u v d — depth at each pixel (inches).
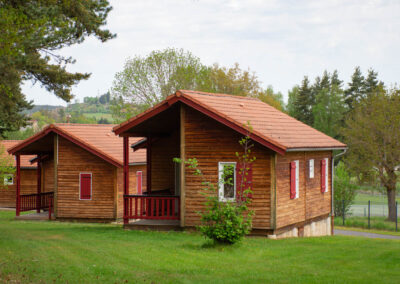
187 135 762.8
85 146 1060.5
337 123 3061.0
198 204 758.5
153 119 820.0
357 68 3107.8
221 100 838.5
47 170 1371.8
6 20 516.7
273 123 834.8
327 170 987.9
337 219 1611.7
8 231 815.1
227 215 597.9
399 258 571.8
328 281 447.2
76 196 1091.9
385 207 2074.3
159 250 594.2
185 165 763.4
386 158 1704.0
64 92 896.3
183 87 2079.2
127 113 2052.2
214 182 748.6
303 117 3358.8
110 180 1074.1
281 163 754.8
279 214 741.9
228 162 744.3
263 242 687.7
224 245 613.9
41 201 1229.1
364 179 1787.6
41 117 4980.3
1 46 531.8
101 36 880.9
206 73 2164.1
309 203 880.3
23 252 578.2
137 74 2058.3
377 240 823.1
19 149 1126.4
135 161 1113.4
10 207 1498.5
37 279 447.5
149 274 468.1
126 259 537.3
